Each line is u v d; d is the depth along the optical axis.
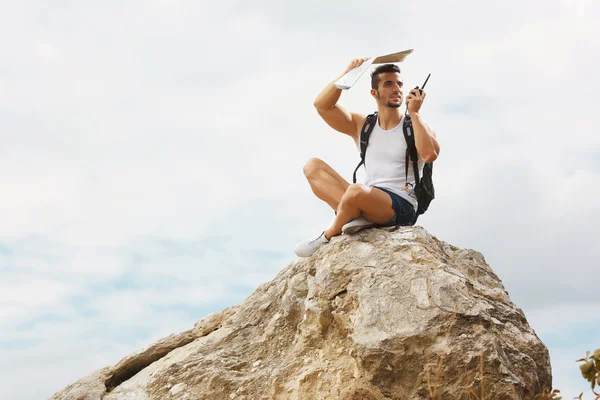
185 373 6.70
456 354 5.52
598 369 4.09
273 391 6.21
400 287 5.88
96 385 7.21
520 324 6.12
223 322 7.41
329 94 6.69
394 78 6.66
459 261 6.71
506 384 5.46
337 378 5.95
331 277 6.25
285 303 6.80
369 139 6.71
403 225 6.51
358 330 5.76
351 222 6.39
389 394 5.61
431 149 6.30
